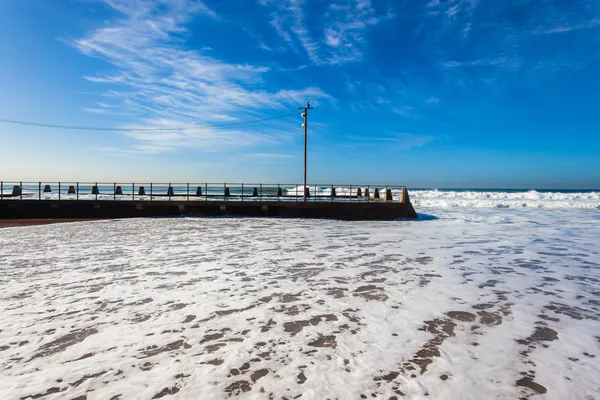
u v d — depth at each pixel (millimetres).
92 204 23719
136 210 24234
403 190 24094
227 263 9695
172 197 32438
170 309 6047
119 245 12570
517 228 18438
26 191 52938
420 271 8906
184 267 9180
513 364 4211
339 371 4012
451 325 5414
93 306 6176
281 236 15086
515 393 3600
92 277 8109
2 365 4117
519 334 5102
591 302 6594
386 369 4066
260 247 12289
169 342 4758
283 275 8414
